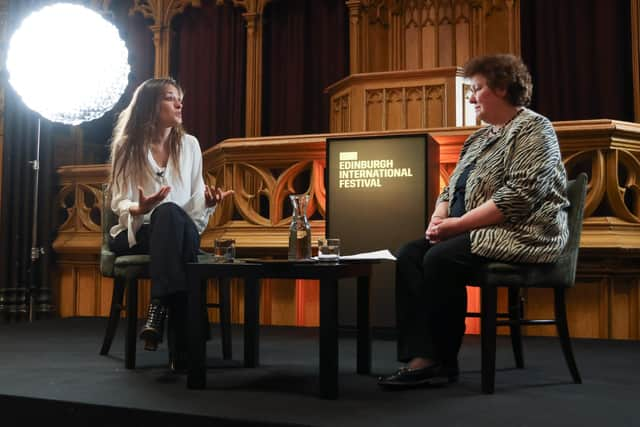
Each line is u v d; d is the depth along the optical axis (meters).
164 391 2.60
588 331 4.49
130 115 3.35
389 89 5.84
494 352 2.59
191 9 7.46
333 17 7.19
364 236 4.26
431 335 2.69
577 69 6.38
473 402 2.40
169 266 2.81
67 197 6.46
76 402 2.42
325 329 2.47
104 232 3.50
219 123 7.34
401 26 7.26
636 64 6.09
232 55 7.35
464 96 5.75
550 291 4.56
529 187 2.61
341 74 7.12
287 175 5.08
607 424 2.08
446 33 7.14
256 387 2.68
